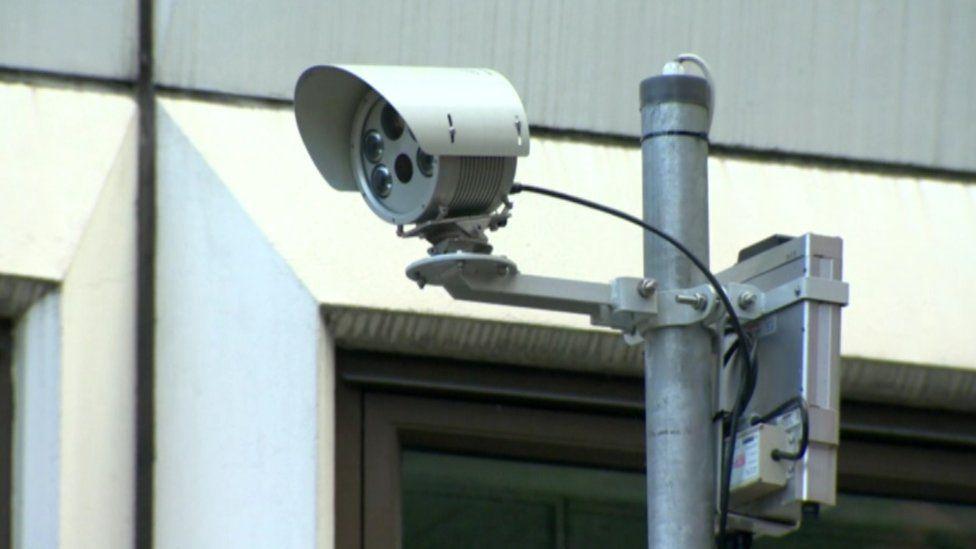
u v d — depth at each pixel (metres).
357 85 14.77
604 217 20.59
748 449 14.53
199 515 18.80
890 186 21.89
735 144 21.53
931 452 21.75
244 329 19.28
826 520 21.48
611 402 20.52
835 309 14.75
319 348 19.38
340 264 19.62
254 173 19.78
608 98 21.02
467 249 14.30
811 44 21.80
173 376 19.12
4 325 18.95
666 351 14.33
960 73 22.17
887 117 21.98
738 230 21.06
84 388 18.80
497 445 20.33
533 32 20.86
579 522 20.31
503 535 20.12
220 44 20.14
